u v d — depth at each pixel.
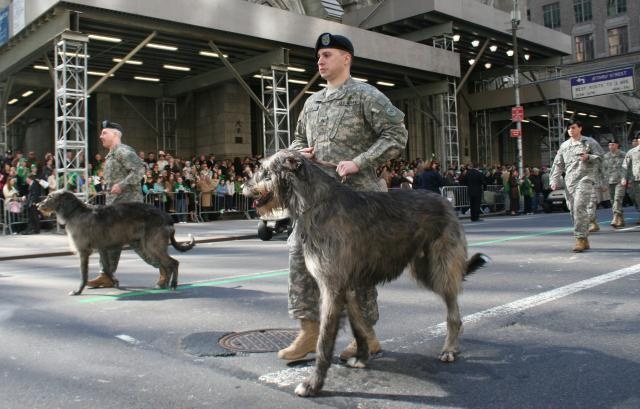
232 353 4.30
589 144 9.49
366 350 3.95
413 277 4.25
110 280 7.54
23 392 3.57
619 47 61.06
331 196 3.55
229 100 27.38
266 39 20.47
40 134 30.73
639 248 9.52
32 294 7.16
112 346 4.60
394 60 24.73
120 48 21.31
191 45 20.97
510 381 3.61
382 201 3.79
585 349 4.21
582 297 5.92
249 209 22.31
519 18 28.23
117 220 7.04
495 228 15.52
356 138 4.24
